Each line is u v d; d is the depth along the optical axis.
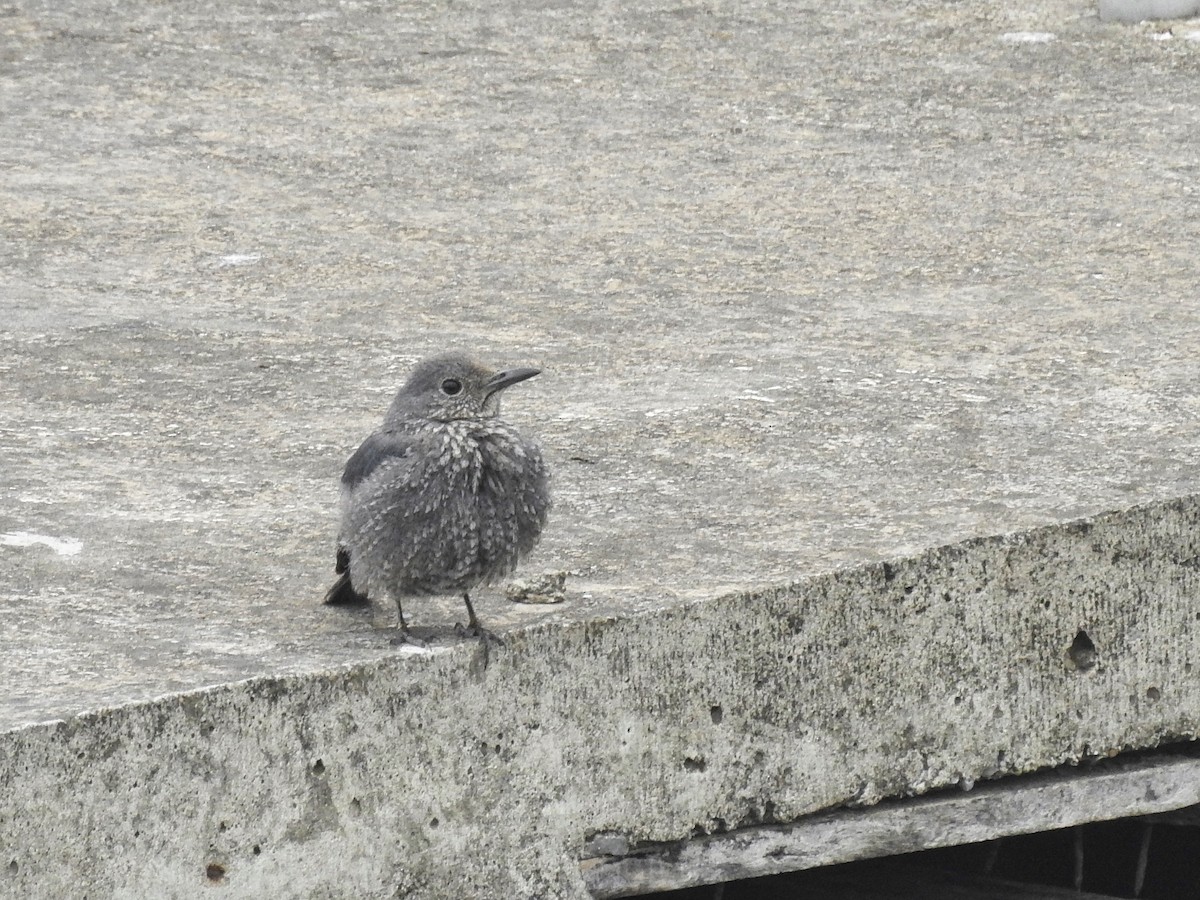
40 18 25.27
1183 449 11.93
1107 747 10.42
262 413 13.31
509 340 15.12
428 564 8.84
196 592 9.88
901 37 24.53
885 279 16.73
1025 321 15.34
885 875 11.57
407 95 22.97
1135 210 18.48
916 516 10.67
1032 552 10.05
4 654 8.81
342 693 8.47
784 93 22.72
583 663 9.07
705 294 16.39
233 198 19.47
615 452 12.27
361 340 15.14
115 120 21.98
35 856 7.77
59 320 15.58
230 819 8.25
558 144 21.22
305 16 25.78
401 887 8.73
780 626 9.52
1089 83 22.55
